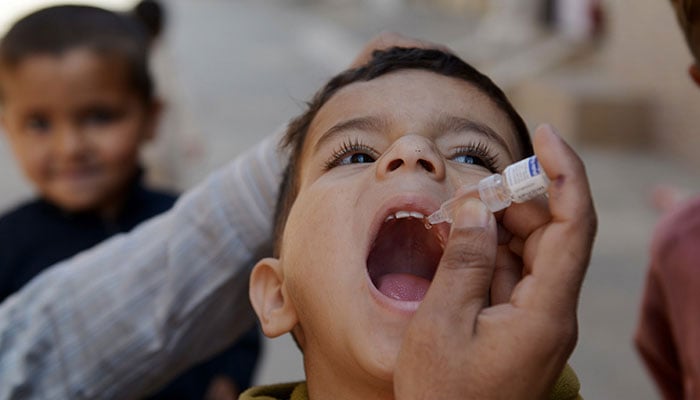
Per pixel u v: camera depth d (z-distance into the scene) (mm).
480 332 1101
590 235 1109
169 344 1755
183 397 2518
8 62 2586
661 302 2211
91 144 2604
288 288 1401
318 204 1359
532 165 1202
